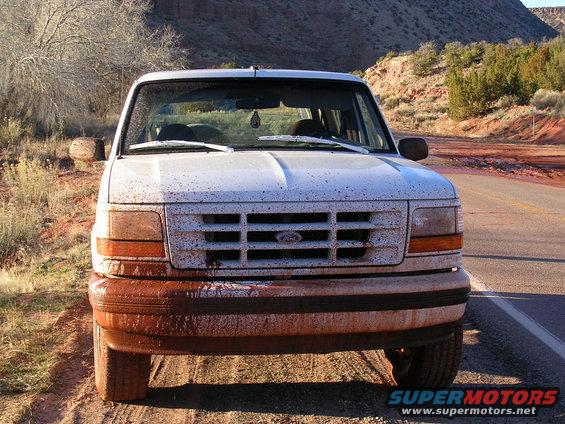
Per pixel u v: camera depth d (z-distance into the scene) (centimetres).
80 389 477
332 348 401
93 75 2711
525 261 910
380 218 403
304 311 386
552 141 3744
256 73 536
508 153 2992
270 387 482
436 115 5391
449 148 3181
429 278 406
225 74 535
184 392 471
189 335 383
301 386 485
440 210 414
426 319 403
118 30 3203
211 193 390
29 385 479
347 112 538
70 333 595
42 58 2264
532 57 4872
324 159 462
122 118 515
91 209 1292
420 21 18838
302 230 394
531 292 756
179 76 532
